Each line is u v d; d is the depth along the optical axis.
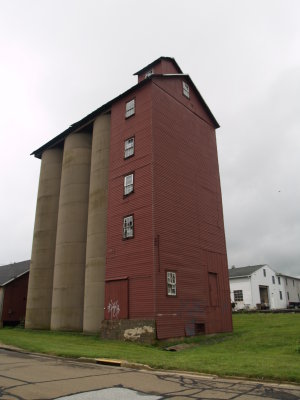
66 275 28.16
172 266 22.25
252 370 11.16
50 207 33.50
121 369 12.43
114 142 27.12
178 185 25.05
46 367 12.39
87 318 24.70
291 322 26.77
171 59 29.05
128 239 23.12
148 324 20.16
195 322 22.81
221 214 29.86
